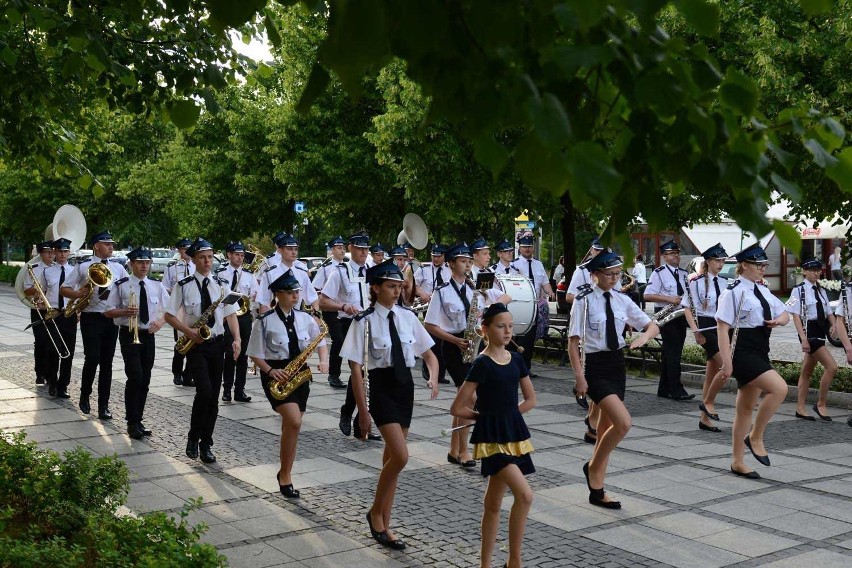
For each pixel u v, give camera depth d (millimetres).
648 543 6570
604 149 2340
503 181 16734
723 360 8703
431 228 24953
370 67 2381
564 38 2734
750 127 2801
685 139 2561
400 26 2361
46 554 4723
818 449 9789
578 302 7668
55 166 9305
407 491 8008
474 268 13125
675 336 13188
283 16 20359
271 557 6266
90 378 11734
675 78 2502
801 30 13719
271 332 7707
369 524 6773
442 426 10914
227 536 6723
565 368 16562
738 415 8648
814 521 7109
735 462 8609
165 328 23625
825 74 13445
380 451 9609
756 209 2543
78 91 8445
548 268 40844
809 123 2803
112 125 10484
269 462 9055
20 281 13109
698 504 7586
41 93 7750
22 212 42719
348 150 22422
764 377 8477
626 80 2529
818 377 13367
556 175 2373
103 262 12125
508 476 5590
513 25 2361
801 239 2582
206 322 8992
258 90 26703
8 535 5445
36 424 11031
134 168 36000
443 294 9352
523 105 2277
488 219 23125
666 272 13609
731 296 8688
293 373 7719
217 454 9430
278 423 11148
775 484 8258
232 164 29703
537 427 10945
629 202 2691
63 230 12930
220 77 7211
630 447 9836
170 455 9367
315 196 22719
